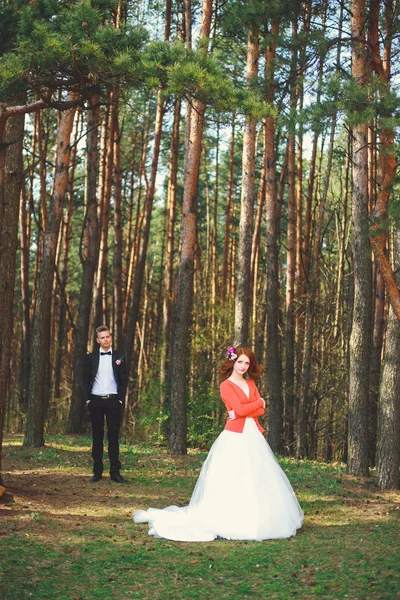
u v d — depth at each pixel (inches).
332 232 1174.3
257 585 222.2
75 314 1699.1
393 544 271.9
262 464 299.0
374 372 697.0
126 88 328.8
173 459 487.2
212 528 287.1
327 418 927.7
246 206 591.8
